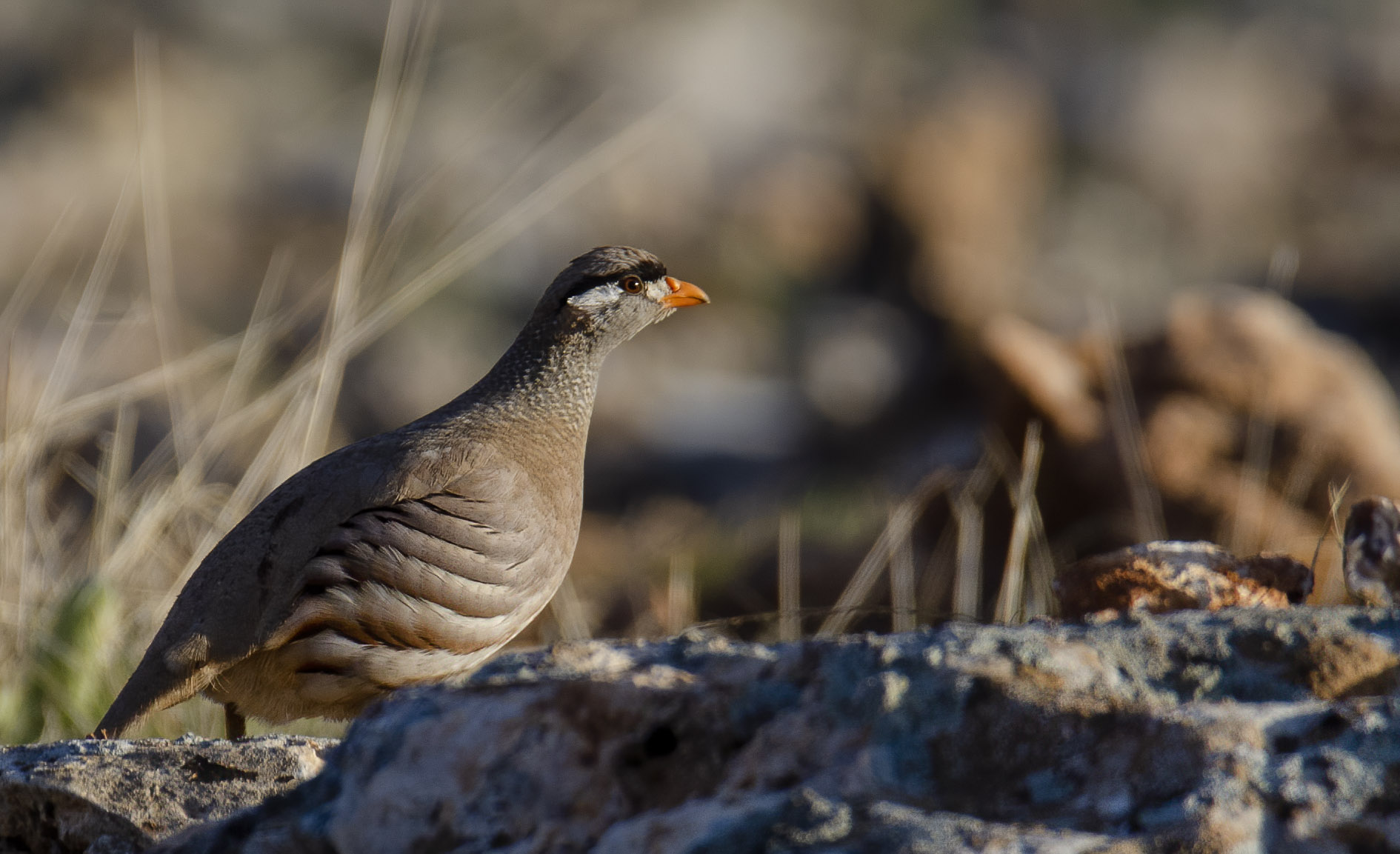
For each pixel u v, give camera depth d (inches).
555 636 486.3
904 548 460.8
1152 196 1444.4
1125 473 467.8
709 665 169.3
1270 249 1412.4
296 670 288.7
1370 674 155.6
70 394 482.9
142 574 410.3
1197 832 135.5
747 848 140.9
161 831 201.6
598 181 1289.4
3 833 210.2
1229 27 1593.3
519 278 1225.4
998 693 151.8
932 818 139.6
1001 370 492.4
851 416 1173.7
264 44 1403.8
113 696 343.9
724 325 1277.1
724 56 1439.5
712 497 1045.2
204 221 1259.8
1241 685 156.2
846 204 1341.0
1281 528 453.7
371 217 442.3
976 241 1311.5
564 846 153.5
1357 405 477.1
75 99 1331.2
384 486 292.8
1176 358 486.9
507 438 320.8
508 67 1378.0
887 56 1496.1
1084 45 1547.7
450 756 161.8
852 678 156.2
